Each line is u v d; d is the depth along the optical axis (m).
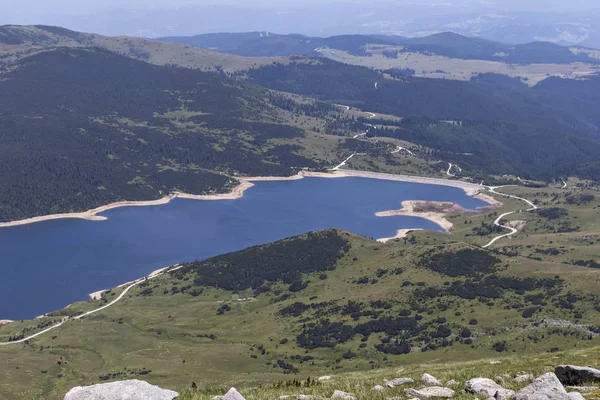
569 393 28.38
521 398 28.91
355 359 161.12
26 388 143.88
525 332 158.62
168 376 150.88
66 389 144.62
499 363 53.84
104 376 153.00
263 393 34.91
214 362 165.75
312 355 169.12
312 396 33.31
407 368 60.38
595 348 59.25
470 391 33.16
